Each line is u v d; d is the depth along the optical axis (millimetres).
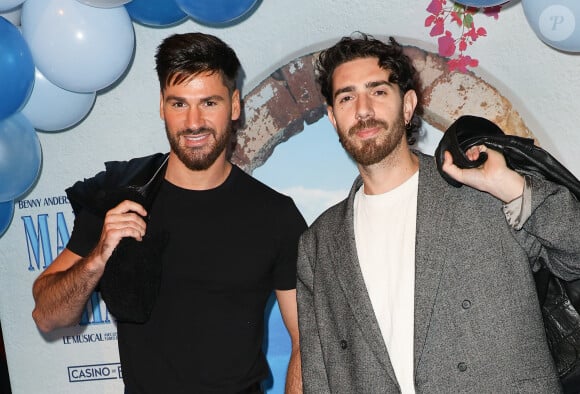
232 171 2508
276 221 2467
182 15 2764
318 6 2977
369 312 2096
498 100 2844
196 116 2326
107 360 3215
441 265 2037
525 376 1966
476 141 1913
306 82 3014
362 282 2125
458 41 2861
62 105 2746
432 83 2898
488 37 2838
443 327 2016
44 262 3252
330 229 2275
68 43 2516
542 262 2027
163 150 3135
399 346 2057
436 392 2000
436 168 2148
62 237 3227
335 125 2270
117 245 2262
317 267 2285
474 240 2037
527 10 2436
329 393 2256
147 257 2289
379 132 2121
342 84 2160
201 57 2316
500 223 2035
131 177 2508
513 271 2006
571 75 2781
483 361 1980
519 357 1973
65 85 2615
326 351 2242
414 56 2904
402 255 2111
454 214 2070
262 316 2477
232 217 2441
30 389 3299
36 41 2531
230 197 2463
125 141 3152
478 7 2729
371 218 2189
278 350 3035
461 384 1987
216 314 2379
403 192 2168
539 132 2816
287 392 2508
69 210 3215
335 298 2217
